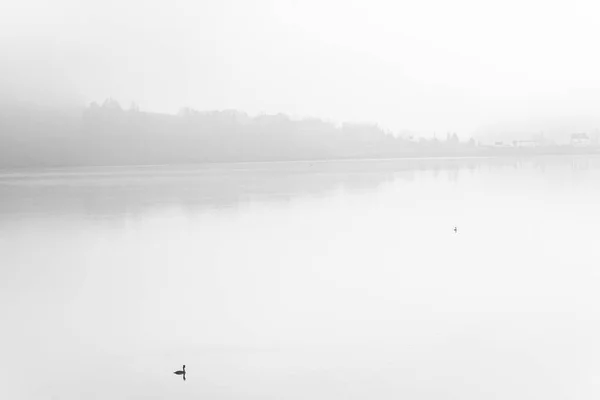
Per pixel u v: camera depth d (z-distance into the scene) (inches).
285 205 4286.4
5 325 1574.8
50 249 2672.2
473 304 1668.3
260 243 2736.2
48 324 1578.5
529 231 2861.7
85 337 1471.5
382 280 1973.4
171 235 3024.1
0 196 5556.1
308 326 1517.0
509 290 1803.6
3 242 2874.0
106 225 3422.7
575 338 1381.6
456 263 2198.6
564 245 2475.4
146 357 1332.4
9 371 1268.5
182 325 1549.0
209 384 1180.5
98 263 2346.2
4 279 2094.0
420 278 1984.5
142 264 2316.7
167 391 1152.2
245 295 1830.7
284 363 1275.8
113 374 1243.2
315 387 1153.4
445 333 1437.0
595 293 1742.1
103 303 1766.7
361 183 6402.6
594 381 1161.4
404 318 1560.0
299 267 2201.0
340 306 1685.5
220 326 1533.0
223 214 3833.7
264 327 1518.2
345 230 3065.9
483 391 1126.4
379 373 1211.9
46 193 5831.7
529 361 1258.0
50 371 1264.8
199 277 2081.7
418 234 2896.2
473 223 3196.4
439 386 1147.3
